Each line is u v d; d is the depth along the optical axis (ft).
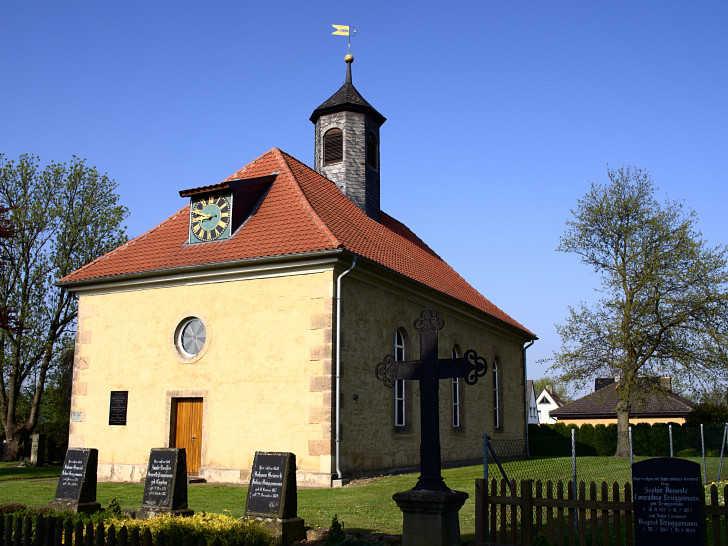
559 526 28.63
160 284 62.49
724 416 116.47
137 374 62.23
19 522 29.12
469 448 79.05
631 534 27.14
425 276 73.00
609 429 132.57
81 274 66.18
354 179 79.51
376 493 46.91
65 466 38.70
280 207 63.26
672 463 25.14
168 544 25.07
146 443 60.39
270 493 31.94
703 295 95.86
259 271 57.72
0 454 101.60
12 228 80.43
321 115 82.07
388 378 30.37
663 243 99.60
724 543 33.42
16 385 96.37
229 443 56.49
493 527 29.78
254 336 57.26
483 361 28.40
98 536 26.48
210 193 63.31
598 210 102.83
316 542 31.17
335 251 53.98
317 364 54.03
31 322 94.12
